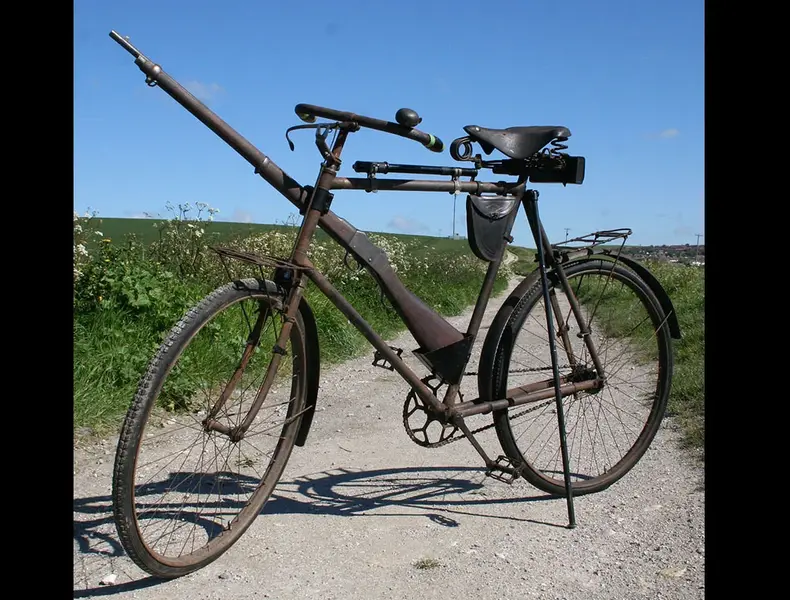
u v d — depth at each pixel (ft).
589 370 12.55
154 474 12.54
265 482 10.25
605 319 12.91
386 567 9.32
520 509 11.50
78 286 19.71
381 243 50.75
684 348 22.35
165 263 29.17
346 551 9.77
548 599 8.50
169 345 8.42
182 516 10.66
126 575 8.90
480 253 11.09
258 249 31.45
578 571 9.21
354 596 8.54
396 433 16.49
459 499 11.98
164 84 8.91
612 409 16.94
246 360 9.68
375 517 11.08
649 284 13.00
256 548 9.80
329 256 33.91
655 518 10.83
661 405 12.92
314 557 9.56
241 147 9.43
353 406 19.27
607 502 11.75
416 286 47.03
